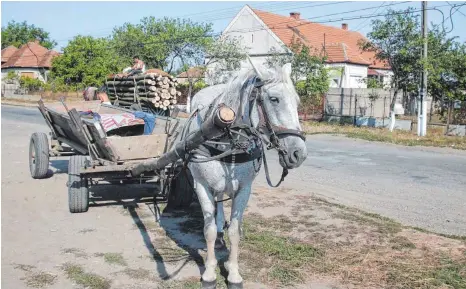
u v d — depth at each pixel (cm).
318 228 657
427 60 1905
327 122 2562
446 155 1434
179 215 725
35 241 606
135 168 609
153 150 712
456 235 641
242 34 3528
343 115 2612
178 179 725
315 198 823
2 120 2294
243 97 421
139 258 555
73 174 706
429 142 1720
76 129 754
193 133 440
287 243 596
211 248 472
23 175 995
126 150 695
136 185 910
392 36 2127
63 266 528
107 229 657
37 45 5516
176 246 595
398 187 945
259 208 757
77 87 3662
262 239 605
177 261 546
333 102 2700
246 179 450
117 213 732
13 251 570
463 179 1037
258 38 3456
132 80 1023
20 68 5178
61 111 957
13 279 493
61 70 3772
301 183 971
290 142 381
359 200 838
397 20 2095
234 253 473
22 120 2314
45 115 945
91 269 521
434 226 689
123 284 484
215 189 449
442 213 758
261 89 402
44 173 946
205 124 401
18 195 830
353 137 1869
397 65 2156
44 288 474
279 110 388
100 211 741
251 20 3494
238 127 418
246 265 532
